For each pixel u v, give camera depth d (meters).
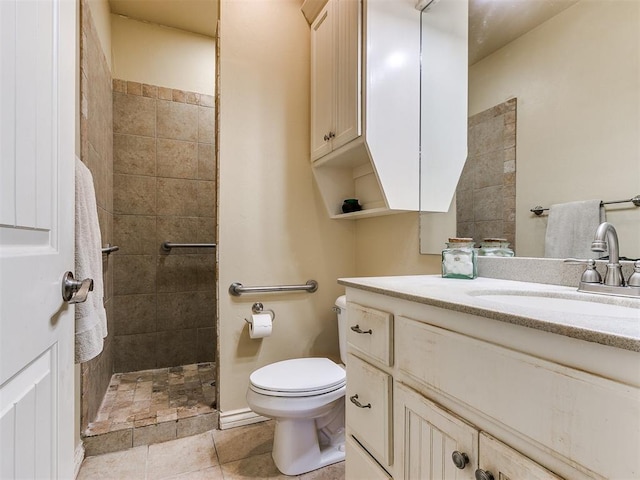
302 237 1.98
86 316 1.12
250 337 1.79
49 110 0.70
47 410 0.67
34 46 0.62
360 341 1.07
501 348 0.61
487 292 0.96
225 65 1.81
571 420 0.51
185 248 2.60
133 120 2.46
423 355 0.80
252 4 1.88
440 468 0.74
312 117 1.93
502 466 0.60
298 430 1.43
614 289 0.84
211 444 1.62
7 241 0.53
